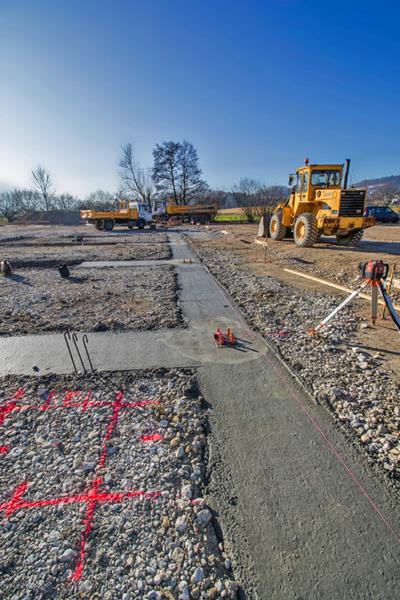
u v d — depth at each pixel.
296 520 1.82
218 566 1.60
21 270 9.03
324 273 8.02
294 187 12.45
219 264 9.60
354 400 2.83
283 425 2.57
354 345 3.91
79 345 4.11
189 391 3.03
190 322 4.86
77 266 9.53
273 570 1.58
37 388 3.14
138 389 3.09
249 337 4.26
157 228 27.14
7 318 5.07
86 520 1.83
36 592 1.49
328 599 1.46
